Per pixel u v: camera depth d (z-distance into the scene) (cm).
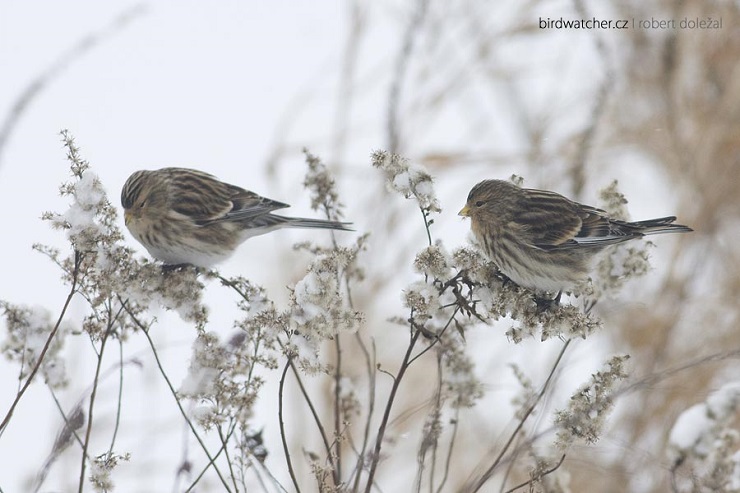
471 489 757
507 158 1434
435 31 1436
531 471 750
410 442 1096
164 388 1188
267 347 699
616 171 1479
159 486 1020
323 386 1103
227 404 700
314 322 684
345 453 1065
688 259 1320
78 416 767
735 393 813
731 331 1227
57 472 969
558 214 991
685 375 1187
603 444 1020
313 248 844
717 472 792
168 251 1041
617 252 852
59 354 780
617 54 1450
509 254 998
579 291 862
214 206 1035
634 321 1254
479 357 1184
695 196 1356
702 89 1409
